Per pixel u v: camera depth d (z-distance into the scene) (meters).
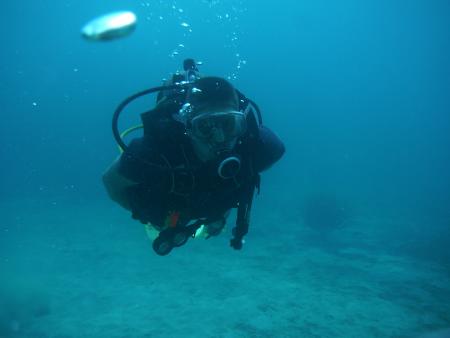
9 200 20.62
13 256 10.25
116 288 7.93
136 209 2.01
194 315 6.59
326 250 11.00
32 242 11.75
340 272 9.05
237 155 1.93
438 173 38.66
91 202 19.53
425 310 6.97
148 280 8.38
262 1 54.25
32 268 9.27
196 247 10.97
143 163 1.89
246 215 2.24
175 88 2.02
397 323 6.40
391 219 15.66
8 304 6.92
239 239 2.27
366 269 9.34
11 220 15.09
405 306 7.15
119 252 10.58
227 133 1.88
